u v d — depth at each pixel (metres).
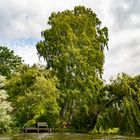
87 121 39.72
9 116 32.06
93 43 46.12
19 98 35.66
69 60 41.53
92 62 44.16
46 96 36.28
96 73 44.81
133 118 36.06
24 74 38.16
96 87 41.88
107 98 39.22
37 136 24.77
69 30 43.97
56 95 37.78
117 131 35.66
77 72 41.53
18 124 36.19
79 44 44.62
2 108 31.67
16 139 21.06
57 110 37.69
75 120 40.22
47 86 36.16
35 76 38.03
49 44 45.03
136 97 37.00
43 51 45.34
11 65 57.81
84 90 40.84
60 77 41.75
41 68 40.25
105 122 36.84
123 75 38.94
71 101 40.84
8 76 51.94
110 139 21.83
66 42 43.88
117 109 37.34
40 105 35.88
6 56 57.62
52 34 45.34
